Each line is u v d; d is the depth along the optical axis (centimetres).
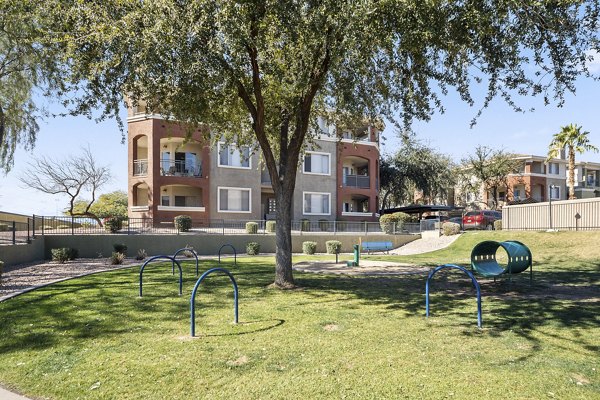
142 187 2867
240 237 2367
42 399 398
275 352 516
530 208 2336
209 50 846
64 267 1511
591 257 1588
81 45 899
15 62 1802
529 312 742
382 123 1223
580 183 5316
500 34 867
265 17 862
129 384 424
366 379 431
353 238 2627
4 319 684
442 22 793
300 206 3197
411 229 2862
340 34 820
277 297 895
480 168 4622
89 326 644
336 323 663
